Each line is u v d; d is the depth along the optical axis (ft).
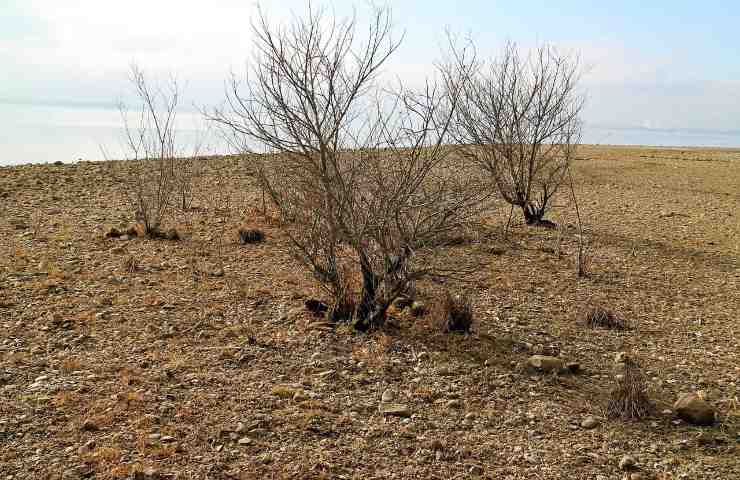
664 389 19.07
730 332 24.14
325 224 22.13
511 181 41.52
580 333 23.30
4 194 41.60
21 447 13.85
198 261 28.86
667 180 70.54
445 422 16.43
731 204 54.90
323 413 16.26
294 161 21.67
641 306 26.86
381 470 14.10
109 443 14.19
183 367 18.35
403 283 22.06
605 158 95.14
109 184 46.93
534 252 34.50
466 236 33.68
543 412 17.29
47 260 27.45
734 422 17.20
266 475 13.55
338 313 22.53
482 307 25.29
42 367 17.78
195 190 46.96
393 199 20.84
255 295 24.67
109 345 19.54
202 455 14.07
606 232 41.24
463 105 38.24
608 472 14.56
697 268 33.63
